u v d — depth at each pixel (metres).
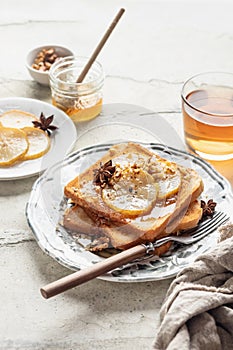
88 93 1.09
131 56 1.25
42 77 1.16
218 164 1.05
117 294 0.87
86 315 0.85
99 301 0.86
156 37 1.30
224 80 1.08
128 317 0.85
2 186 1.01
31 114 1.10
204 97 1.06
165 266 0.88
